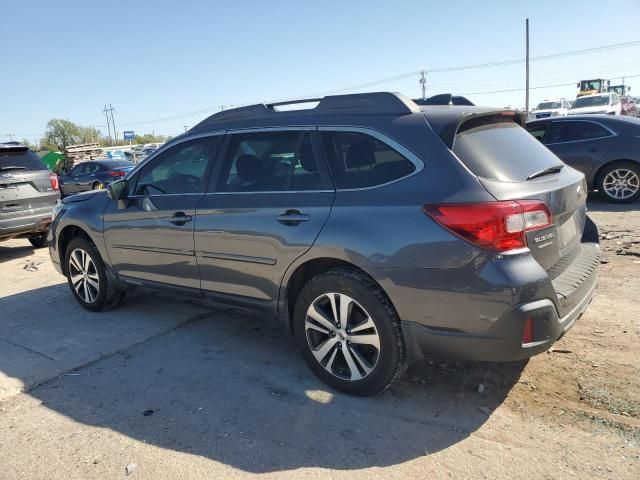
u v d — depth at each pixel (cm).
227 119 409
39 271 732
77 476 273
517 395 329
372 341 316
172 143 440
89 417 330
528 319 272
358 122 333
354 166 327
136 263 463
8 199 792
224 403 338
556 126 942
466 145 302
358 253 307
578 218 353
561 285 303
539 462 266
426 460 272
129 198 458
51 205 854
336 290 325
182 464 278
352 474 264
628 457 266
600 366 354
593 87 4166
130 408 338
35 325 502
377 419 311
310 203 335
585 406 311
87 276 523
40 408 344
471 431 295
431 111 324
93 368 399
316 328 344
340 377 338
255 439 297
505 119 358
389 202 303
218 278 396
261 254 360
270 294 365
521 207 277
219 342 438
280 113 378
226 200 383
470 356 290
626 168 884
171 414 328
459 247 278
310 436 298
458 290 281
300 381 363
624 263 574
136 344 441
